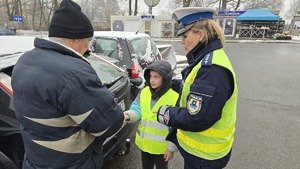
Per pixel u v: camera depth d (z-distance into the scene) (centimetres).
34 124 116
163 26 2286
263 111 450
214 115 124
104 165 268
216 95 121
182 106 146
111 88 245
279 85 652
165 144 197
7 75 195
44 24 3650
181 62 771
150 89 197
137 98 213
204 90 122
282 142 331
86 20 122
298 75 788
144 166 219
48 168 125
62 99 109
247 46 1736
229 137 146
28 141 124
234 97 136
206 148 145
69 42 120
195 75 132
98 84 119
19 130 177
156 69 184
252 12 2369
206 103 121
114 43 422
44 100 110
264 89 610
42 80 109
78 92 111
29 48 261
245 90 599
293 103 500
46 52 116
